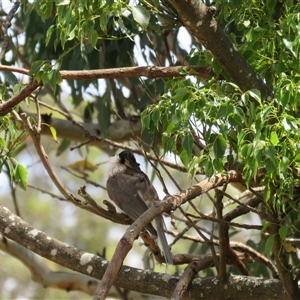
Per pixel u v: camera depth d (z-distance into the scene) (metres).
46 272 13.45
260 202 10.11
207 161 7.89
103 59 14.07
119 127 15.84
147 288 10.09
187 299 10.00
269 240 8.86
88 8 8.29
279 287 9.79
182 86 8.18
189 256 10.47
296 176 8.43
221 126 7.71
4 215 10.70
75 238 24.98
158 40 13.88
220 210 9.12
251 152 7.60
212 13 8.85
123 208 12.74
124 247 7.35
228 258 10.38
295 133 7.70
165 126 8.23
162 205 8.03
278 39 8.86
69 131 15.91
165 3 9.58
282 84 8.04
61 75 9.20
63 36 8.79
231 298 9.89
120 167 13.61
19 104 9.93
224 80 9.39
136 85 15.69
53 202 25.41
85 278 13.30
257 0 9.35
